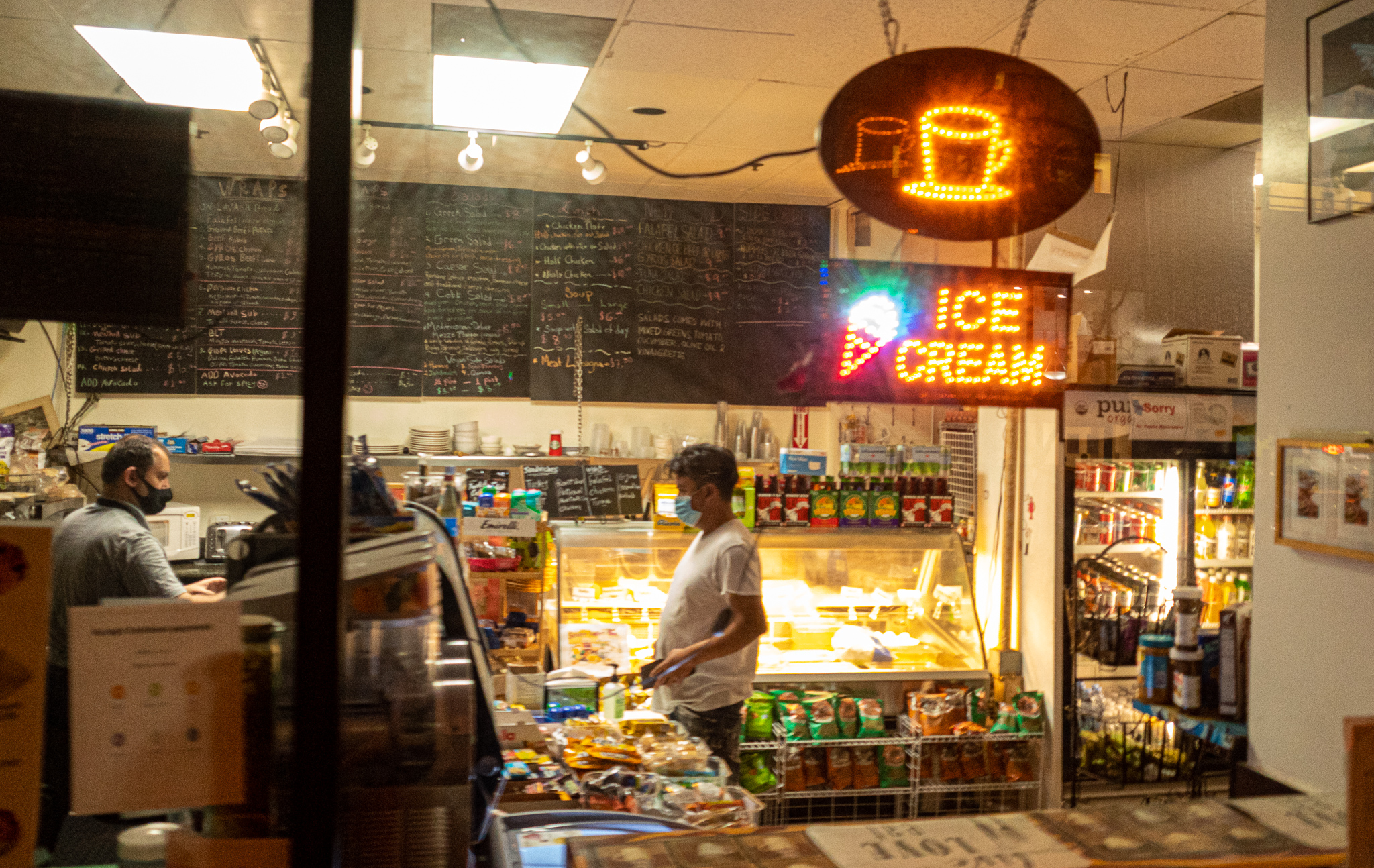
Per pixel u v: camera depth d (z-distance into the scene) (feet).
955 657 11.87
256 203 9.98
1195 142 12.70
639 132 10.27
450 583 4.51
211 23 8.99
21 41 9.70
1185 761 11.84
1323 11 7.57
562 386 14.29
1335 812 3.84
